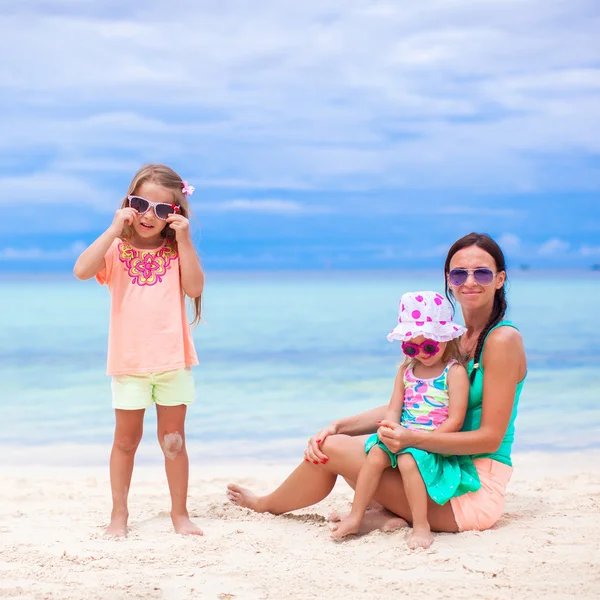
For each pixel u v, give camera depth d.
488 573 3.35
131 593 3.17
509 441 4.18
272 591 3.19
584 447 6.84
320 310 25.95
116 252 4.24
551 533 3.93
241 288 45.81
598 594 3.11
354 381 11.37
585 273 73.31
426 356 4.07
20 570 3.47
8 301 32.66
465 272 4.11
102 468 6.27
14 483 5.57
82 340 16.72
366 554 3.66
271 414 8.74
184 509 4.20
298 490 4.33
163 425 4.23
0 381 11.42
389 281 57.56
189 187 4.38
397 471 4.04
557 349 14.24
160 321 4.18
